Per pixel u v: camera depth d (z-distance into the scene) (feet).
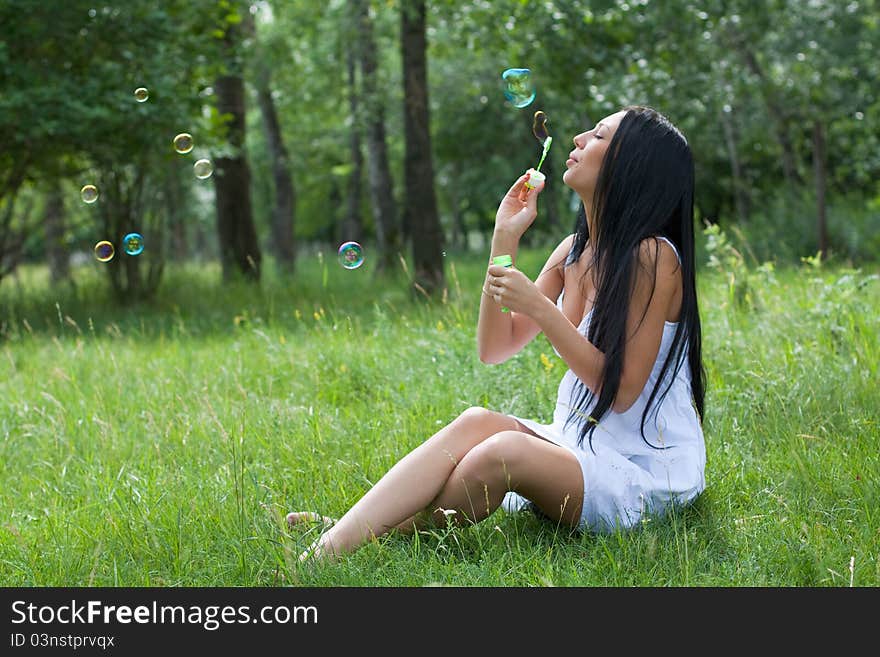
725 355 18.65
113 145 39.24
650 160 10.55
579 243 11.49
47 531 12.12
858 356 17.42
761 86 59.77
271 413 16.65
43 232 66.59
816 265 22.76
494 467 10.42
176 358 23.43
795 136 68.33
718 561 10.62
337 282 55.06
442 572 10.19
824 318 19.35
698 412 11.75
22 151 40.04
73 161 43.88
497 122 110.73
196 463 14.84
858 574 10.00
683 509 11.36
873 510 11.54
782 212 56.70
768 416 15.39
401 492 10.53
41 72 37.81
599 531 10.91
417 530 10.90
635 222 10.51
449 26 48.70
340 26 66.85
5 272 46.14
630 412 11.00
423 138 44.73
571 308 11.48
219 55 43.27
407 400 17.28
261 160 126.11
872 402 15.65
